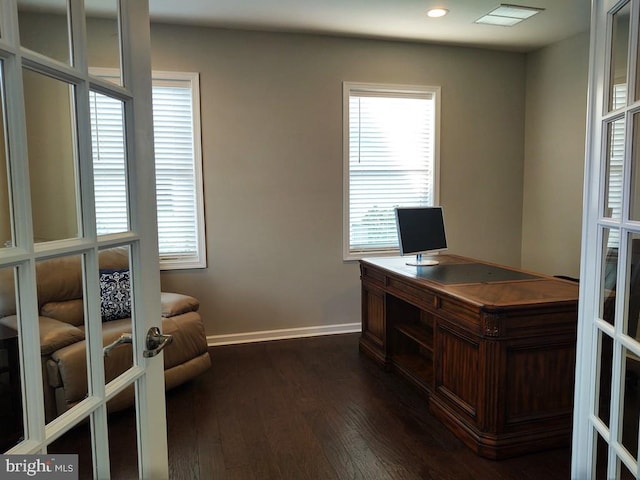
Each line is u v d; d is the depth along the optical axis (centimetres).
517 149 465
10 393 85
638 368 116
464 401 238
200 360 310
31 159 84
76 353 98
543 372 223
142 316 120
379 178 434
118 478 114
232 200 395
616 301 121
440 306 254
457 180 451
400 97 430
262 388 306
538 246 453
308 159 408
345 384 312
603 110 130
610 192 128
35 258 84
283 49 394
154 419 127
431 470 213
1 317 83
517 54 454
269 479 208
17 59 79
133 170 115
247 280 404
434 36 404
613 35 127
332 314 427
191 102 379
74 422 95
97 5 102
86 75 96
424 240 329
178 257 390
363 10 345
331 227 420
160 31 369
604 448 130
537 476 207
